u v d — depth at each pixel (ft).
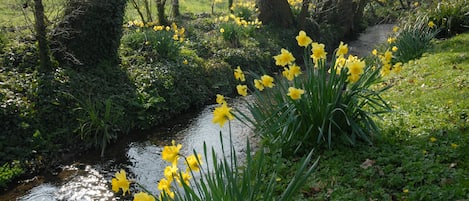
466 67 23.47
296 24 54.13
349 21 62.64
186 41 39.78
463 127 15.06
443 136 14.53
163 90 29.12
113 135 24.07
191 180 17.51
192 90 31.14
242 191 9.15
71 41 27.89
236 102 31.73
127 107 26.30
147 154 22.62
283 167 14.11
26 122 21.99
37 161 20.84
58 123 23.15
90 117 23.66
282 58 14.38
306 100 14.99
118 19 29.66
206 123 27.02
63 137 22.68
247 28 45.39
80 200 18.12
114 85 27.71
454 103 17.69
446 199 10.57
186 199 9.59
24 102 22.62
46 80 24.59
